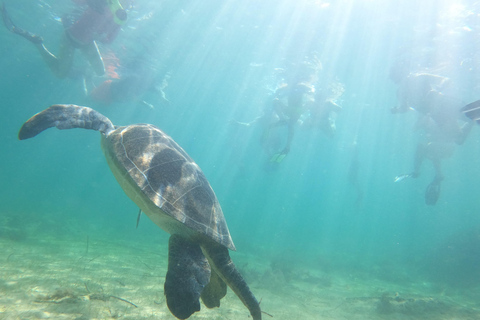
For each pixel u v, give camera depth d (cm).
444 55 1728
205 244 384
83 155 11212
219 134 6719
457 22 1433
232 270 362
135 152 404
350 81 2347
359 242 4797
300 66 2070
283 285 1125
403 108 1423
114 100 2558
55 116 431
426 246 3519
